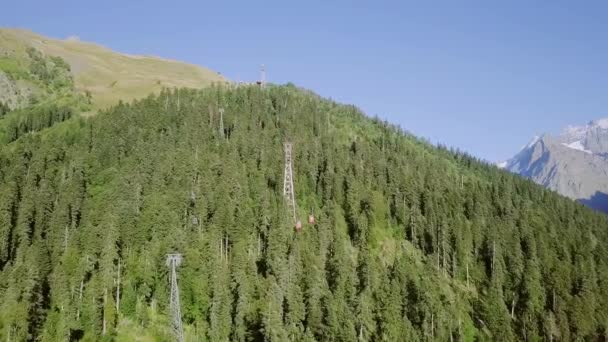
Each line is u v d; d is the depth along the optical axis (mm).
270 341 109688
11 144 190250
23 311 103938
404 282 136875
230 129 199000
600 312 151625
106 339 108000
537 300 150500
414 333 125438
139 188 142750
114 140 175750
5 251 127875
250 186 158875
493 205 199750
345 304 121062
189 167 155625
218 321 113062
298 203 167375
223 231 137375
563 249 178000
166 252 119312
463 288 155375
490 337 140250
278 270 124875
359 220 156375
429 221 168625
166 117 193750
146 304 118000
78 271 115250
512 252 165250
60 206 138250
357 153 199625
